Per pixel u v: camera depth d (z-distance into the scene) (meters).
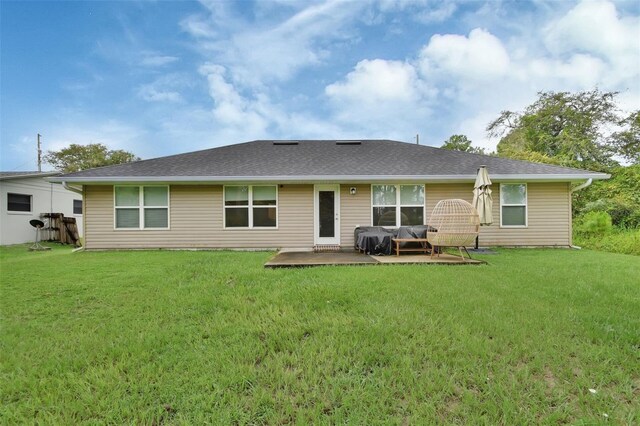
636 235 10.35
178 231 10.02
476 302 3.79
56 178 9.13
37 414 1.93
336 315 3.40
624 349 2.59
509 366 2.37
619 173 15.70
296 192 10.16
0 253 10.09
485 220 8.26
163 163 10.62
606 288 4.51
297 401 2.02
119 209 9.97
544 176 9.27
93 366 2.45
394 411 1.92
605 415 1.86
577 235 12.55
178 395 2.08
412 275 5.31
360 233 8.68
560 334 2.88
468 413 1.88
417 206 10.09
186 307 3.79
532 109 23.50
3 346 2.80
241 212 10.12
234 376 2.26
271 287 4.59
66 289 4.67
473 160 10.92
